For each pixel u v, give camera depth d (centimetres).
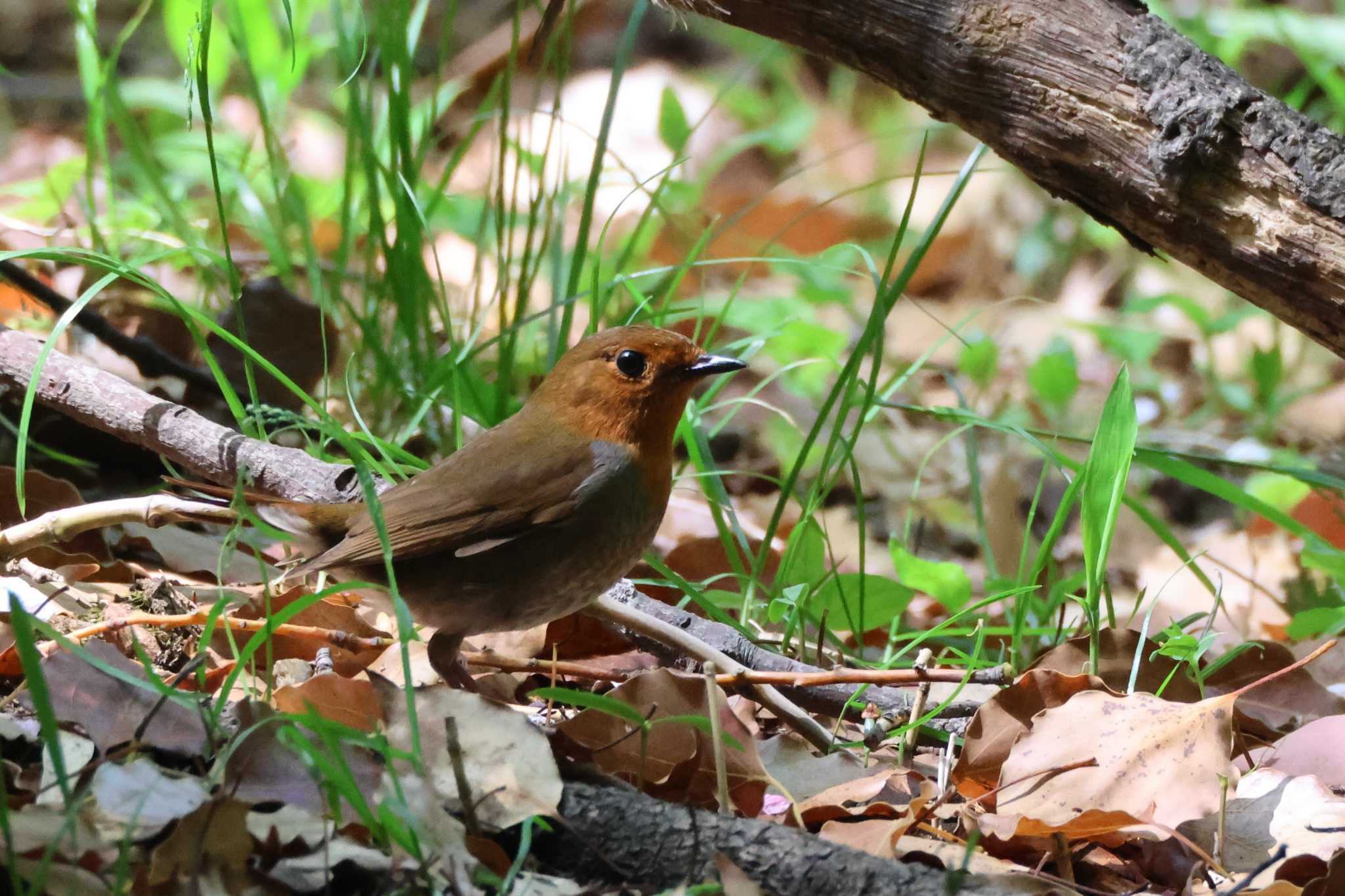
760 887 576
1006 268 2012
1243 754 767
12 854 485
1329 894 584
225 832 543
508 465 821
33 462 1080
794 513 1329
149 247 1338
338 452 1129
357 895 555
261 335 1155
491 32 2248
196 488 812
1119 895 630
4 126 1958
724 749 686
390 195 1178
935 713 767
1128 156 759
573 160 2016
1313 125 729
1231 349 1798
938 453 1508
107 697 633
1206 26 1689
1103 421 809
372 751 633
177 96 1678
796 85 2322
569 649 930
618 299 1403
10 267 1093
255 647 643
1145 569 1304
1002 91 777
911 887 571
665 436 854
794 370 1505
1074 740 695
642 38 2400
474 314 1184
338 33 1194
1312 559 1030
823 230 2008
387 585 817
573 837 605
